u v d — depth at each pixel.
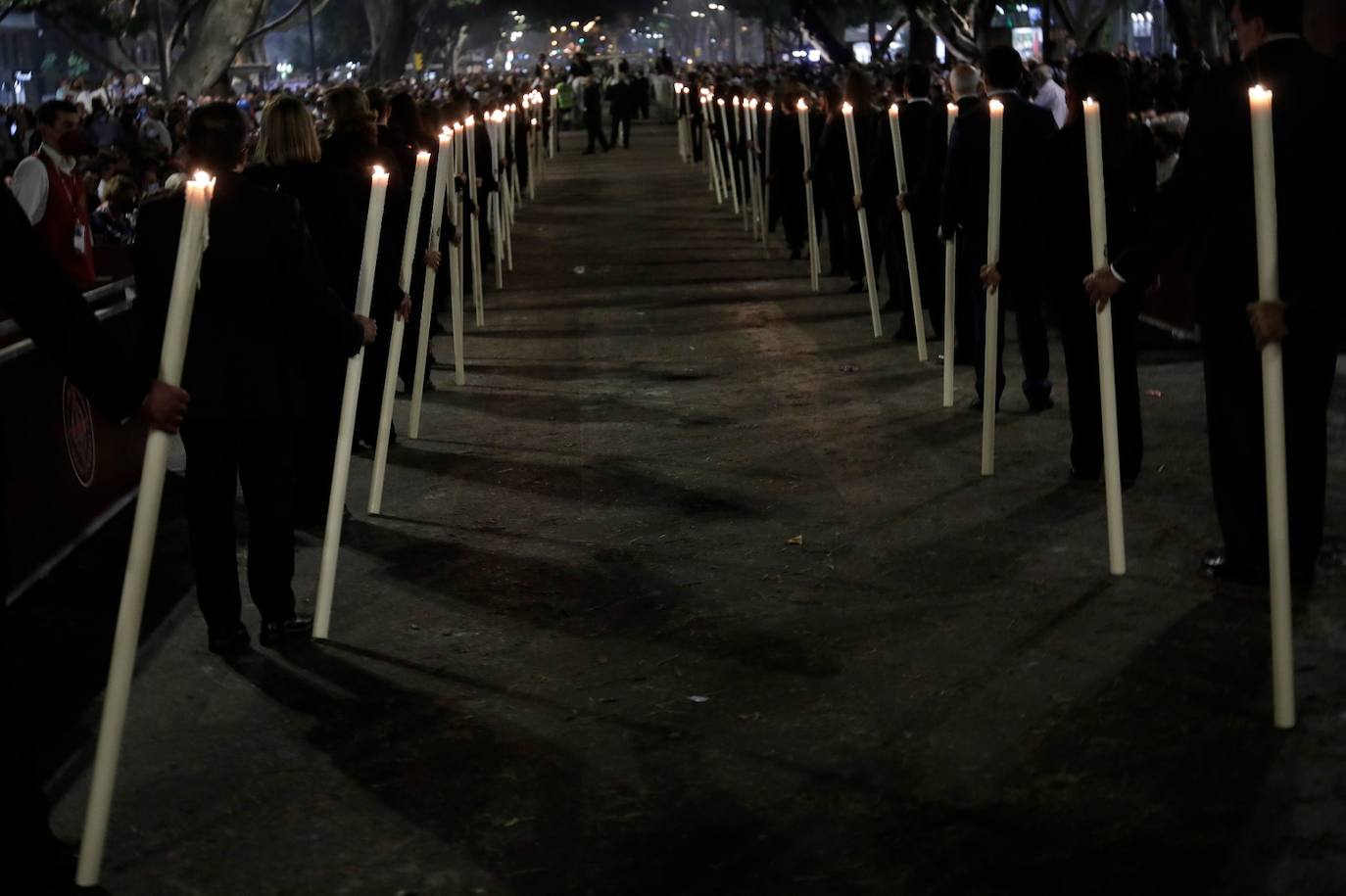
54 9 45.88
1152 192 7.08
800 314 13.62
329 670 5.39
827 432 8.80
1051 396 9.41
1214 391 5.72
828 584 6.10
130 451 7.94
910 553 6.43
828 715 4.83
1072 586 5.92
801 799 4.27
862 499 7.31
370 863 4.03
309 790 4.46
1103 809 4.13
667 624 5.73
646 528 7.01
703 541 6.77
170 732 4.91
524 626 5.77
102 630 5.92
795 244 17.84
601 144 43.75
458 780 4.49
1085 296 7.18
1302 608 5.52
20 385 6.52
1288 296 5.43
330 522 5.71
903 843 4.00
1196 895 3.69
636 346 12.27
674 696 5.04
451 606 6.03
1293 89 5.34
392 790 4.44
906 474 7.74
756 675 5.19
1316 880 3.72
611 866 3.96
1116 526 6.00
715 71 57.28
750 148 20.06
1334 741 4.47
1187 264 6.40
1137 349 10.90
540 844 4.09
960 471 7.75
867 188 12.01
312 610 6.01
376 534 7.06
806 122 14.98
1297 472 5.64
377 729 4.88
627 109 41.78
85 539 7.13
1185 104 24.84
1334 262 4.61
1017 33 65.62
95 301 8.05
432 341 12.77
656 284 16.19
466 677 5.29
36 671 5.50
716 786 4.38
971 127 8.77
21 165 9.05
